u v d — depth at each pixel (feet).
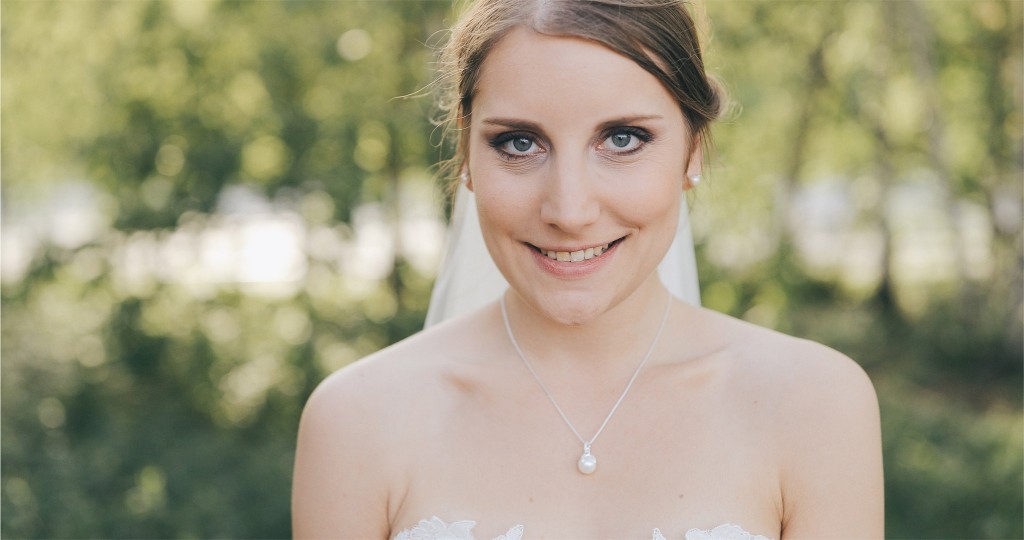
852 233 35.19
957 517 17.70
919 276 35.96
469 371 5.80
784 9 27.12
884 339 30.01
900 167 31.68
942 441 21.07
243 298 24.30
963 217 31.53
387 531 5.59
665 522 5.19
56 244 23.41
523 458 5.49
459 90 5.48
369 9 21.43
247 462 21.33
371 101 21.81
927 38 27.35
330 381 5.91
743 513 5.21
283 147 22.34
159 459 21.24
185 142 22.30
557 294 5.04
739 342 5.76
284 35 21.65
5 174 25.70
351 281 23.98
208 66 22.12
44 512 18.94
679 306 5.88
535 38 4.82
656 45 4.89
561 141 4.84
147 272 23.80
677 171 5.15
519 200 4.92
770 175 27.07
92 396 23.08
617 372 5.62
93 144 22.35
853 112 29.55
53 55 23.43
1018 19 28.35
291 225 23.00
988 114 29.45
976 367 28.04
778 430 5.38
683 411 5.51
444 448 5.59
